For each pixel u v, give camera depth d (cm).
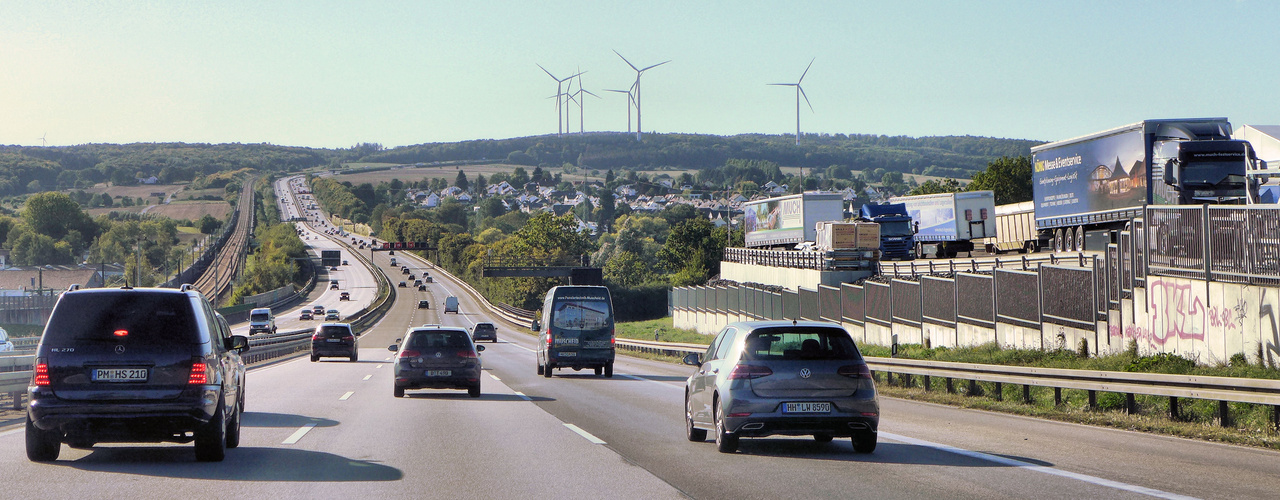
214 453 1192
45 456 1184
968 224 6356
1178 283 2194
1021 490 965
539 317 9625
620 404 2127
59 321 1157
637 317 12900
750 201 8662
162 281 16700
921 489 977
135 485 1012
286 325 10856
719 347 1372
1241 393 1455
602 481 1045
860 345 4028
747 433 1241
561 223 17938
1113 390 1723
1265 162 3616
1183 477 1046
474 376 2305
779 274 6875
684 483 1030
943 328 3456
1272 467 1126
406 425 1650
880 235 5806
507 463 1187
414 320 11850
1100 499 912
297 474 1094
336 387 2662
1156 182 3834
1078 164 4434
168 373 1153
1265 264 1912
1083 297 2595
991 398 2117
